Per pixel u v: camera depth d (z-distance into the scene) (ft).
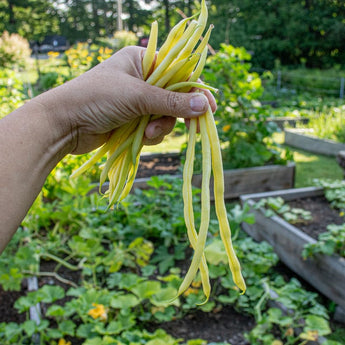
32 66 41.78
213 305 7.53
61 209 10.89
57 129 2.88
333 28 58.65
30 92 14.70
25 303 6.83
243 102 14.51
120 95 2.94
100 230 9.70
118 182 3.27
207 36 3.06
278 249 9.84
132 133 3.30
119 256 8.38
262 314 7.39
